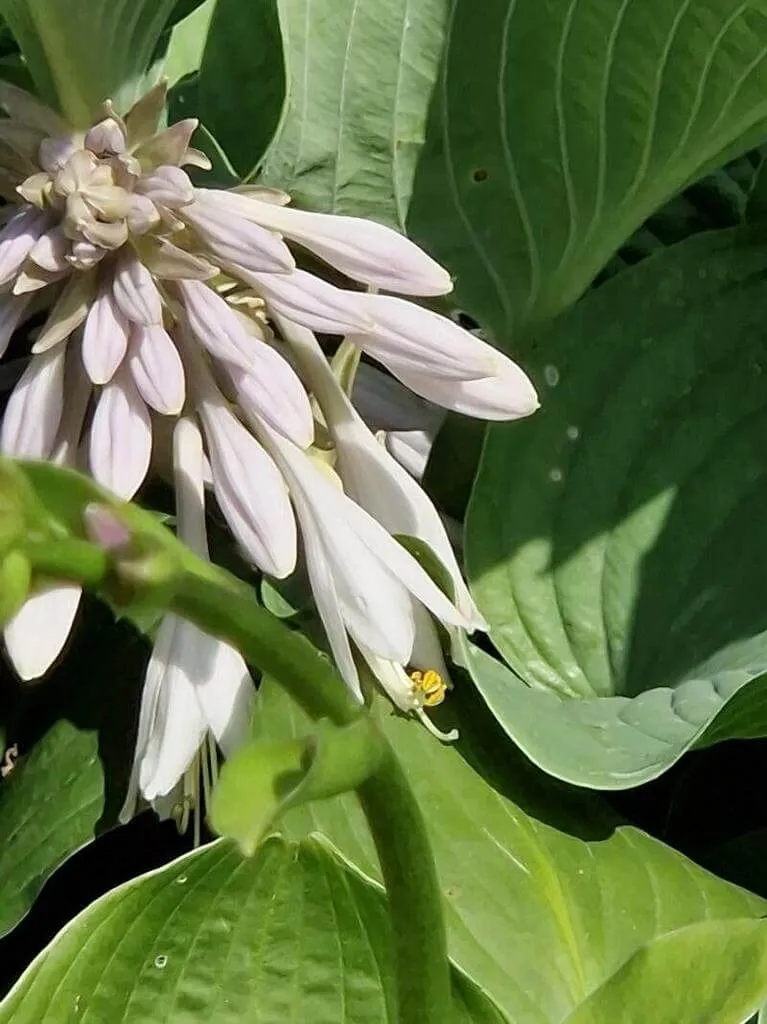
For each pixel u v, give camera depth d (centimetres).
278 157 41
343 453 36
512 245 42
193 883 35
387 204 41
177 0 39
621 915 38
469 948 37
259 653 26
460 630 37
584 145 40
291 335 36
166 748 35
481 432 42
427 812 39
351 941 35
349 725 27
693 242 42
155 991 36
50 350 35
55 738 40
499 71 39
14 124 36
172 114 44
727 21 37
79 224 34
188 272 34
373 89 40
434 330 35
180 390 34
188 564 25
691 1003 34
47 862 38
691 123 39
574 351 42
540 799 39
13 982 40
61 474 23
